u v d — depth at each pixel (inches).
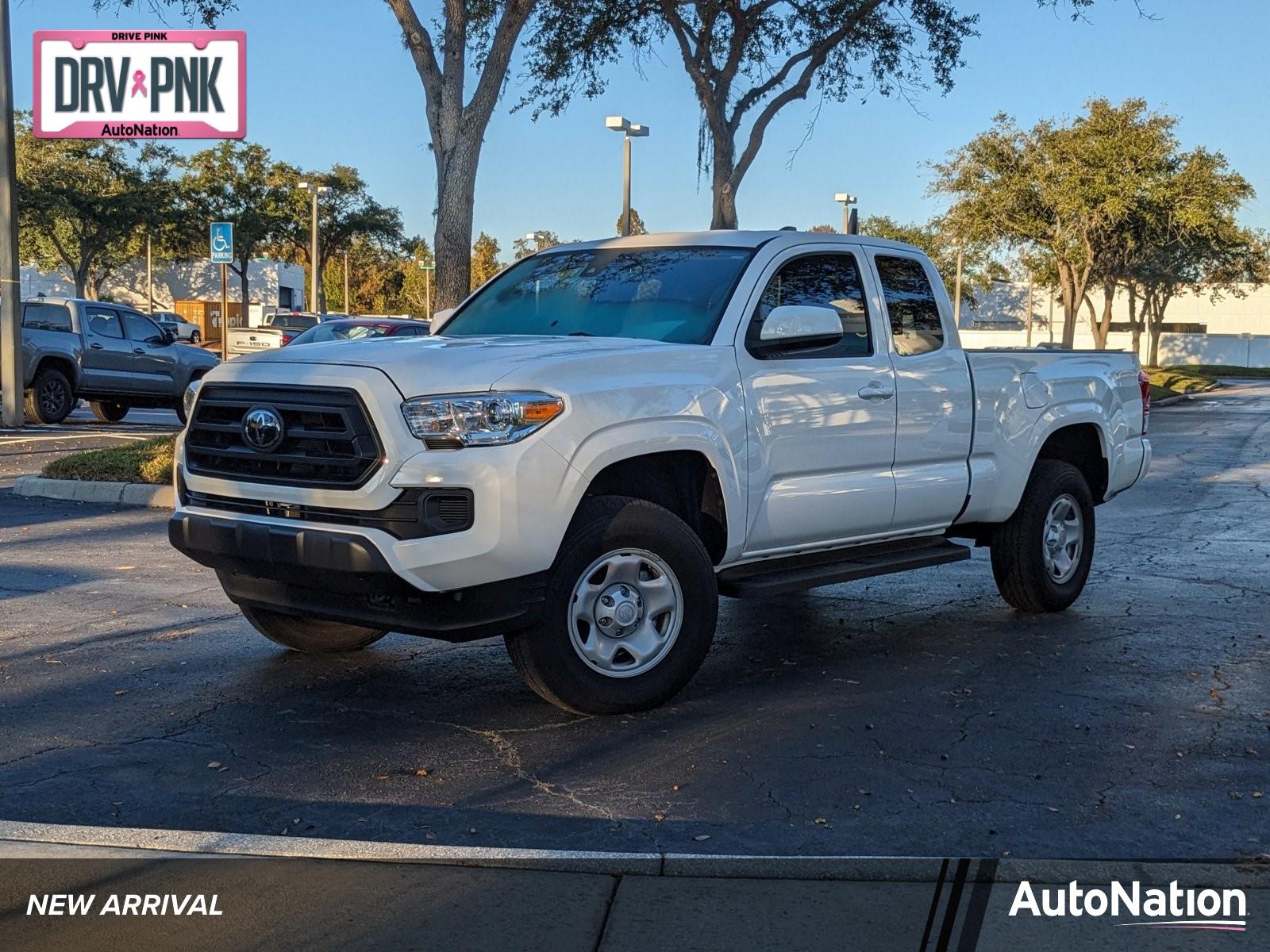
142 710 222.7
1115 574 370.3
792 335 236.1
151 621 289.1
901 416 264.8
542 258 282.5
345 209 2642.7
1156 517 496.1
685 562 222.2
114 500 475.2
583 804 179.8
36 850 160.1
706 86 843.4
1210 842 168.1
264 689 236.7
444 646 272.4
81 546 383.9
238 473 216.2
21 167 2253.9
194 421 224.2
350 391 201.3
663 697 223.1
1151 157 1659.7
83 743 204.4
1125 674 254.5
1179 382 1838.1
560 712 224.5
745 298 243.0
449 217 608.1
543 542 203.3
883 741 209.5
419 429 198.2
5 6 725.9
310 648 260.8
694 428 223.9
